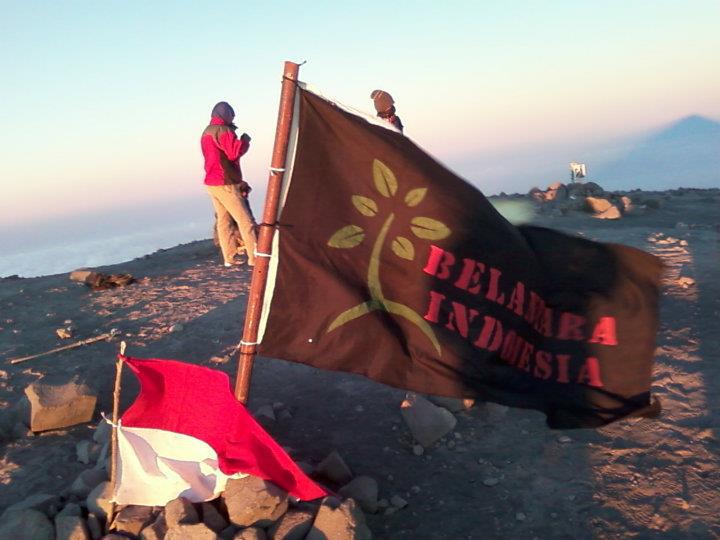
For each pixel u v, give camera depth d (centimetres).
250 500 356
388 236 365
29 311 957
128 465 383
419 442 482
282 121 351
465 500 414
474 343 366
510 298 374
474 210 368
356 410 542
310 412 546
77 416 545
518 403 365
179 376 379
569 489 413
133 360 373
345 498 405
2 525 379
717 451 433
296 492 370
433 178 364
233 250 1045
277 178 353
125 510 380
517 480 429
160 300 944
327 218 361
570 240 397
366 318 359
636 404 372
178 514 355
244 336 366
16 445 516
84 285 1109
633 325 384
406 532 387
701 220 1348
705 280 836
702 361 582
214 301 902
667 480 409
